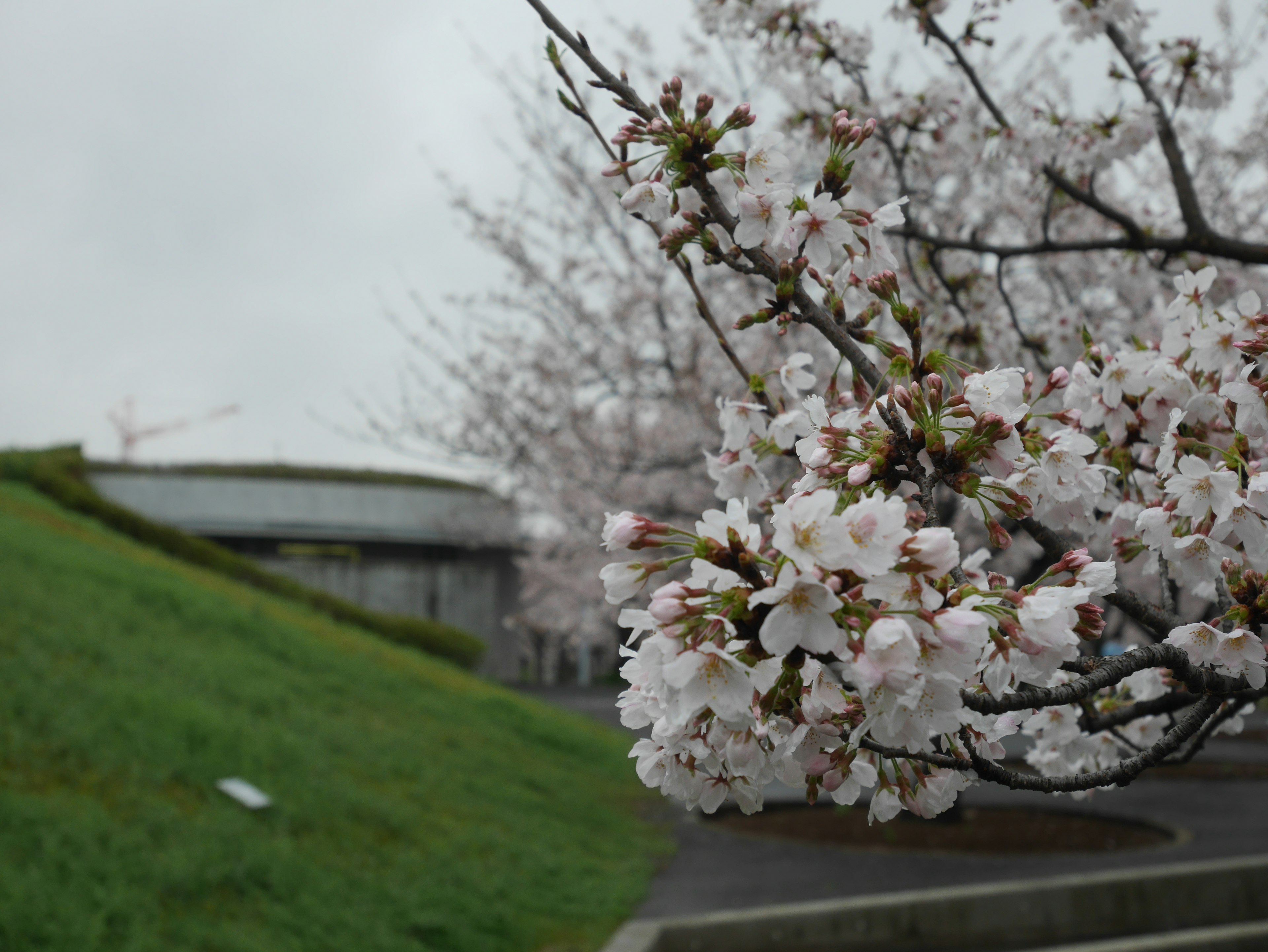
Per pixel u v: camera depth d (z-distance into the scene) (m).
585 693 29.41
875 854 8.45
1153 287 5.22
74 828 5.09
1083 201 3.98
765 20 4.08
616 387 11.91
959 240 4.11
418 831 6.86
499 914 5.72
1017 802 10.93
